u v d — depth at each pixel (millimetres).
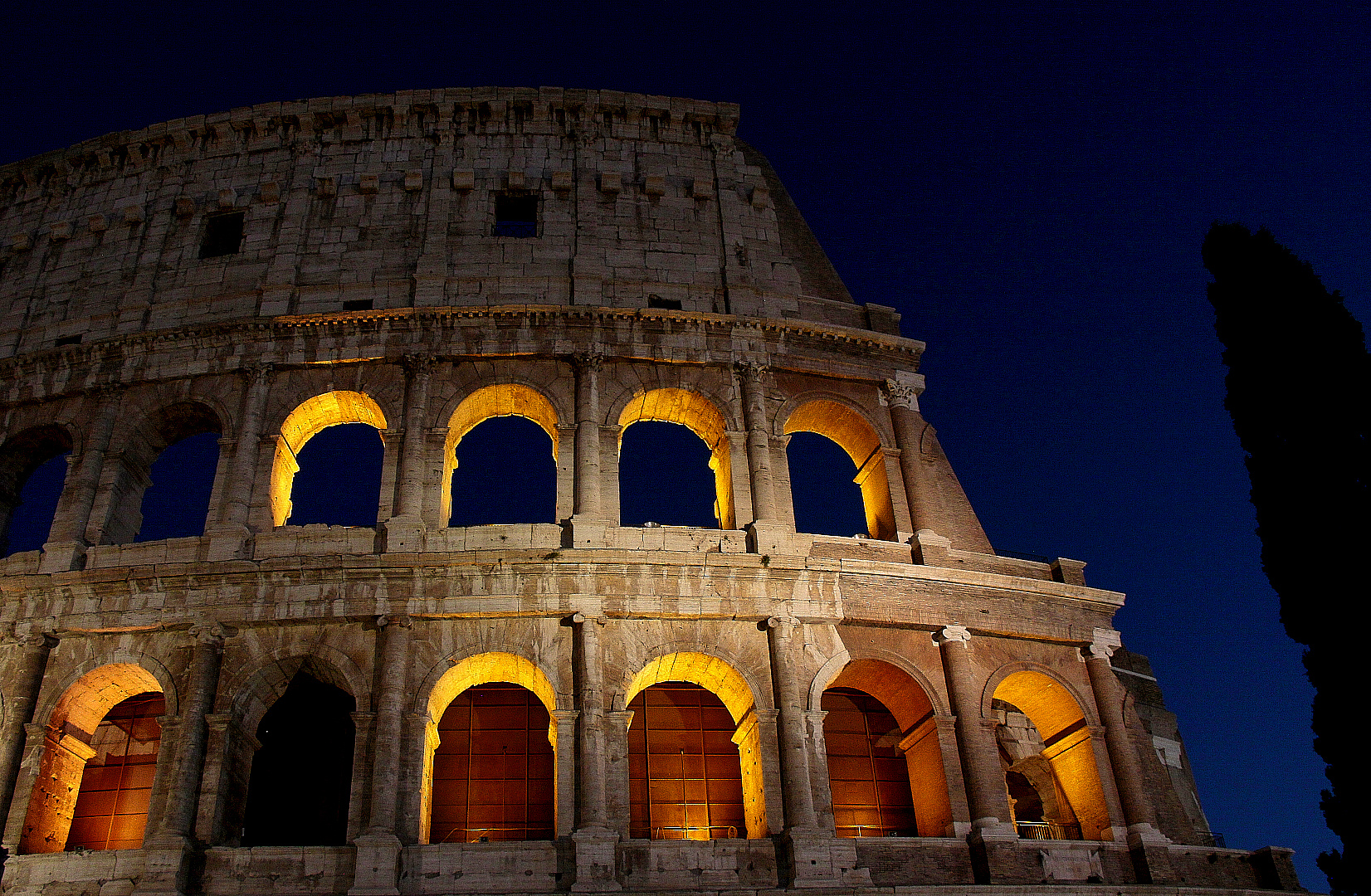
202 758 36656
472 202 50188
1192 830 41719
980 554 45094
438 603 38781
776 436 45656
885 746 44562
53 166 53406
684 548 41625
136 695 43125
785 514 43906
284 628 38875
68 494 42938
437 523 41906
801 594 40812
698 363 46281
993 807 38969
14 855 36125
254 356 45375
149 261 49781
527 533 41094
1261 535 37219
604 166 51719
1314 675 34688
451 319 45844
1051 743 44594
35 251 51500
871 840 37656
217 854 35000
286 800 41625
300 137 52688
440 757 42094
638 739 43125
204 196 51562
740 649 39750
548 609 38875
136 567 39625
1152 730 52000
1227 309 40156
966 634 42125
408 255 48656
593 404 44281
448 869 34656
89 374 46094
